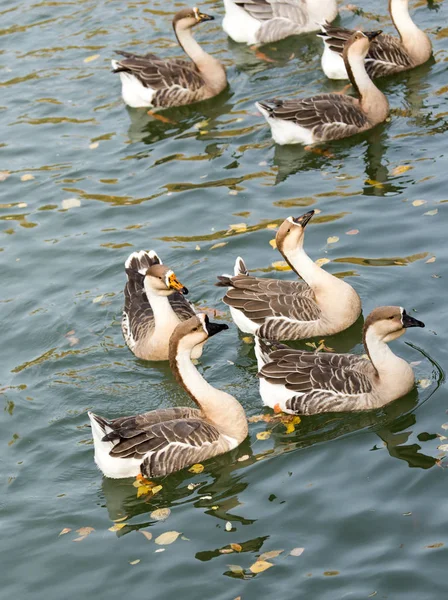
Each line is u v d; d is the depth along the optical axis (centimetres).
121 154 2253
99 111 2459
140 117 2409
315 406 1448
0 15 3012
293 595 1120
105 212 2039
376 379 1454
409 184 1953
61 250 1934
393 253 1756
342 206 1922
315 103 2172
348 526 1216
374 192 1950
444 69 2384
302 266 1645
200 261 1834
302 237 1634
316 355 1489
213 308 1725
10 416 1505
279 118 2155
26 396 1550
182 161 2186
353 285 1697
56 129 2395
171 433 1374
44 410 1516
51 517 1305
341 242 1812
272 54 2611
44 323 1730
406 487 1267
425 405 1423
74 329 1712
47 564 1223
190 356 1469
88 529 1277
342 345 1619
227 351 1620
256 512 1270
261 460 1377
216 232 1912
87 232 1981
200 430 1388
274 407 1473
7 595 1184
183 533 1251
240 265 1711
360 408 1442
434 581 1110
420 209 1864
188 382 1419
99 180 2159
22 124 2431
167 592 1153
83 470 1391
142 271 1753
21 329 1722
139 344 1633
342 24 2670
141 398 1535
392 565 1142
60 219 2036
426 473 1284
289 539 1210
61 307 1767
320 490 1290
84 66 2664
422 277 1678
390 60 2378
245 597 1127
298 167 2097
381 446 1359
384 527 1205
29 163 2261
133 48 2702
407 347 1541
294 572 1153
